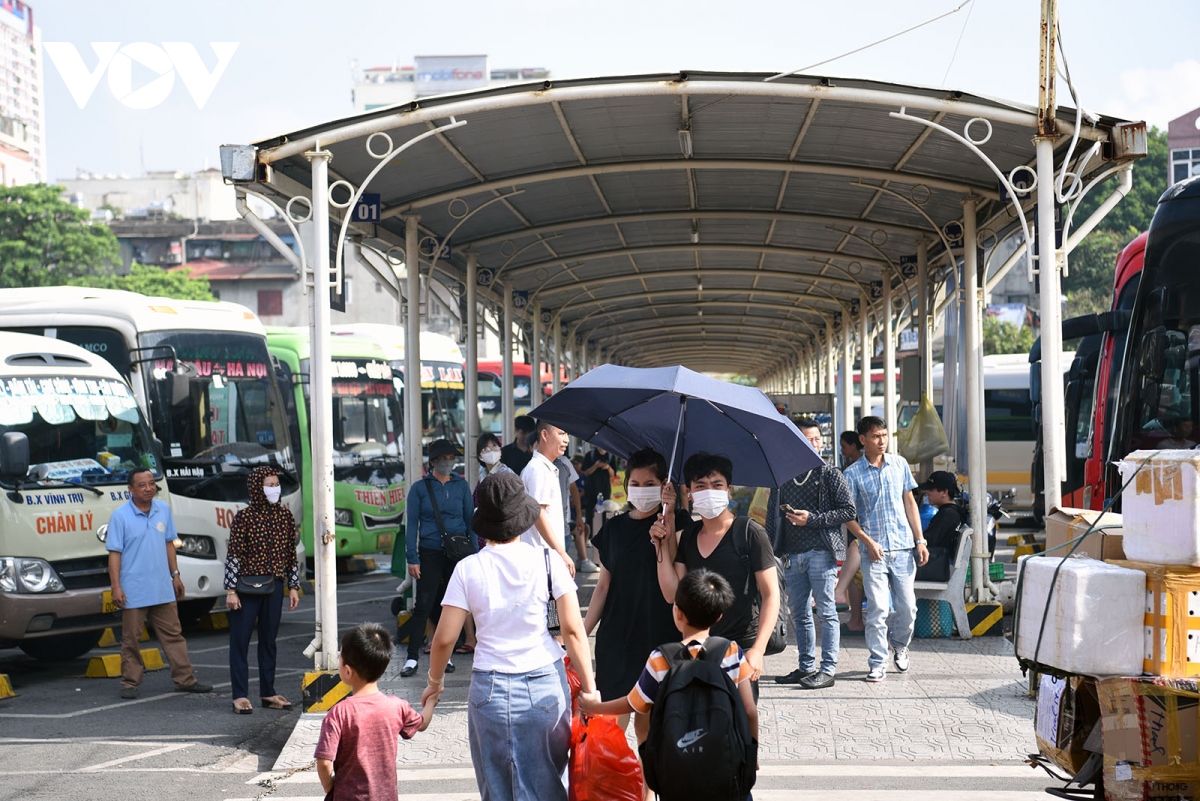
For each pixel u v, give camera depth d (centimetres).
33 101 15662
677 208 1347
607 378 620
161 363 1388
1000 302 5672
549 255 1595
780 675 929
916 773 675
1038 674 576
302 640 1285
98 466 1177
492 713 475
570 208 1321
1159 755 464
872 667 897
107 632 1304
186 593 1317
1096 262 5075
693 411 644
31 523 1081
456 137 1012
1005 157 1038
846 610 1257
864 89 862
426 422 2494
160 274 5878
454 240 1405
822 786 653
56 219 5491
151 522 1006
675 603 471
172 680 1068
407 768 723
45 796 694
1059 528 563
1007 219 1199
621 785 493
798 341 3070
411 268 1264
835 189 1231
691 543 573
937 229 1174
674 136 1047
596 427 678
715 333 2909
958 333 1228
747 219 1398
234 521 927
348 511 1980
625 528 595
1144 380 956
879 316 1931
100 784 720
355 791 505
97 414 1199
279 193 945
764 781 663
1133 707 467
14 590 1057
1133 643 473
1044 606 489
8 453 1047
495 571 487
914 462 1334
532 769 476
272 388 1567
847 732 760
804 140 1050
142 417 1260
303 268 873
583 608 1292
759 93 866
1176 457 468
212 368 1470
